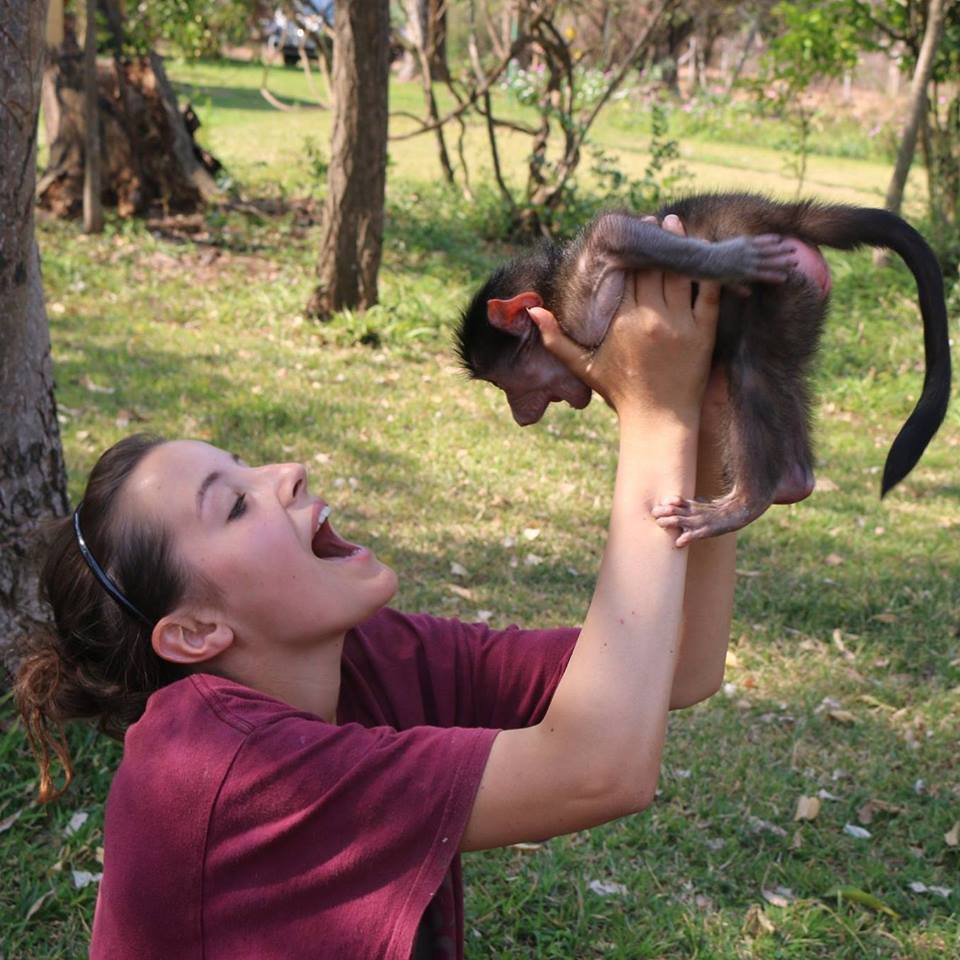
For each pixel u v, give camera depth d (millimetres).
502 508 7402
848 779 4906
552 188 15281
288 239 14047
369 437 8383
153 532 1890
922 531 7738
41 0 3830
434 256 13875
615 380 1959
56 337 9891
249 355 10047
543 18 14484
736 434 2568
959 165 14711
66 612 1999
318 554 2090
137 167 14125
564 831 1734
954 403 10594
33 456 4363
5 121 3883
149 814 1741
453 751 1732
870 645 6117
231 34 16828
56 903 3721
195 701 1808
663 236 2041
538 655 2197
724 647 2199
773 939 3891
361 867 1696
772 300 2578
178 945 1739
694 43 34844
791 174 23031
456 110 15383
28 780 4234
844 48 14703
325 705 1986
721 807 4574
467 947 3771
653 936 3854
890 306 12969
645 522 1860
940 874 4332
